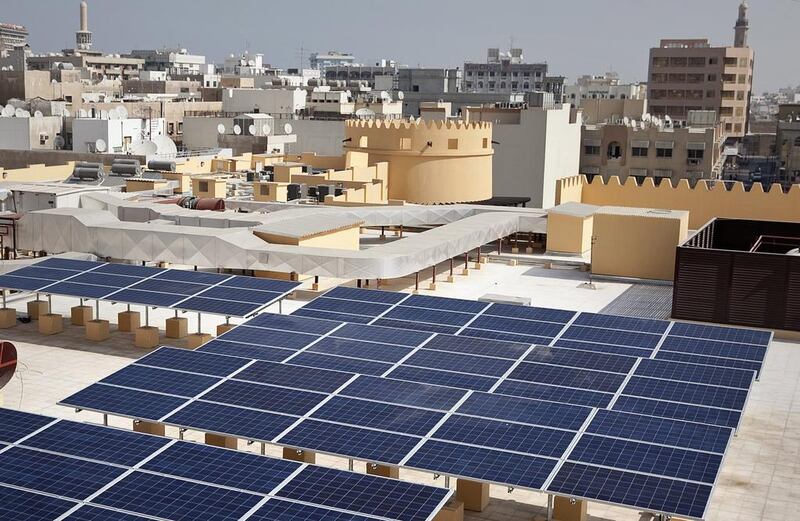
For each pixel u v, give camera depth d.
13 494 19.03
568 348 30.30
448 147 78.62
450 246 49.62
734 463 28.91
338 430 23.12
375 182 71.62
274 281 39.69
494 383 26.97
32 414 23.00
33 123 97.62
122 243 47.41
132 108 137.25
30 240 49.16
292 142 116.00
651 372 28.05
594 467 21.14
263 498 19.09
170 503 18.80
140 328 39.03
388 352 29.50
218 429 23.25
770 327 43.19
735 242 53.50
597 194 67.44
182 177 71.25
